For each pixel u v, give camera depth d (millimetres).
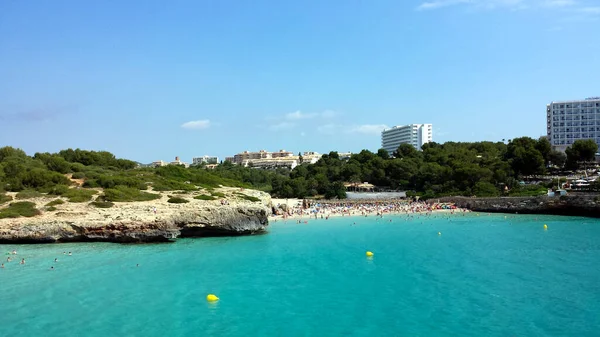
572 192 107000
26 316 34688
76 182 100625
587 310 34719
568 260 52281
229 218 75062
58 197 84750
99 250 61688
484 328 31391
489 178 131375
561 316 33531
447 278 45125
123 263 53312
